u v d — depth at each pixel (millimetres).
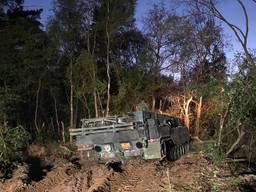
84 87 27359
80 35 29250
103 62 31047
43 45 29078
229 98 12391
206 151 14188
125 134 14188
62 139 25891
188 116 27875
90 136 14438
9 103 18594
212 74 29406
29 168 14617
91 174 12828
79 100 30031
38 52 28094
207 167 12758
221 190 10484
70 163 15391
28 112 29438
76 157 18234
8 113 19797
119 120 14594
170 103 31594
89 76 27516
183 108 29125
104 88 27609
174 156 15898
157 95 31109
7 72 27094
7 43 27266
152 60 30016
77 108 30156
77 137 14562
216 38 29953
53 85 29812
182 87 30297
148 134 14133
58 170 13844
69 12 28594
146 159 14219
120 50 31406
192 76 29969
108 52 28672
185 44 30609
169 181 10984
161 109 31547
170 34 30625
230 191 10383
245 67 12086
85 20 28734
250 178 11648
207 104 25922
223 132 17172
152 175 12203
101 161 14422
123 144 14211
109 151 14336
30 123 29500
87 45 29219
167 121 16406
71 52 29156
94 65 27281
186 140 18531
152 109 29844
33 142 23547
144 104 27578
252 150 14805
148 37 30875
